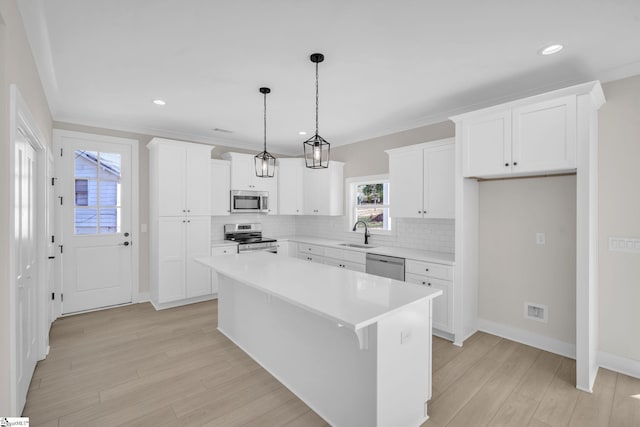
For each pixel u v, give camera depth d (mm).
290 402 2189
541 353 2895
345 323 1475
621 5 1771
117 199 4184
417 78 2758
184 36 2100
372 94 3141
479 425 1938
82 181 3932
